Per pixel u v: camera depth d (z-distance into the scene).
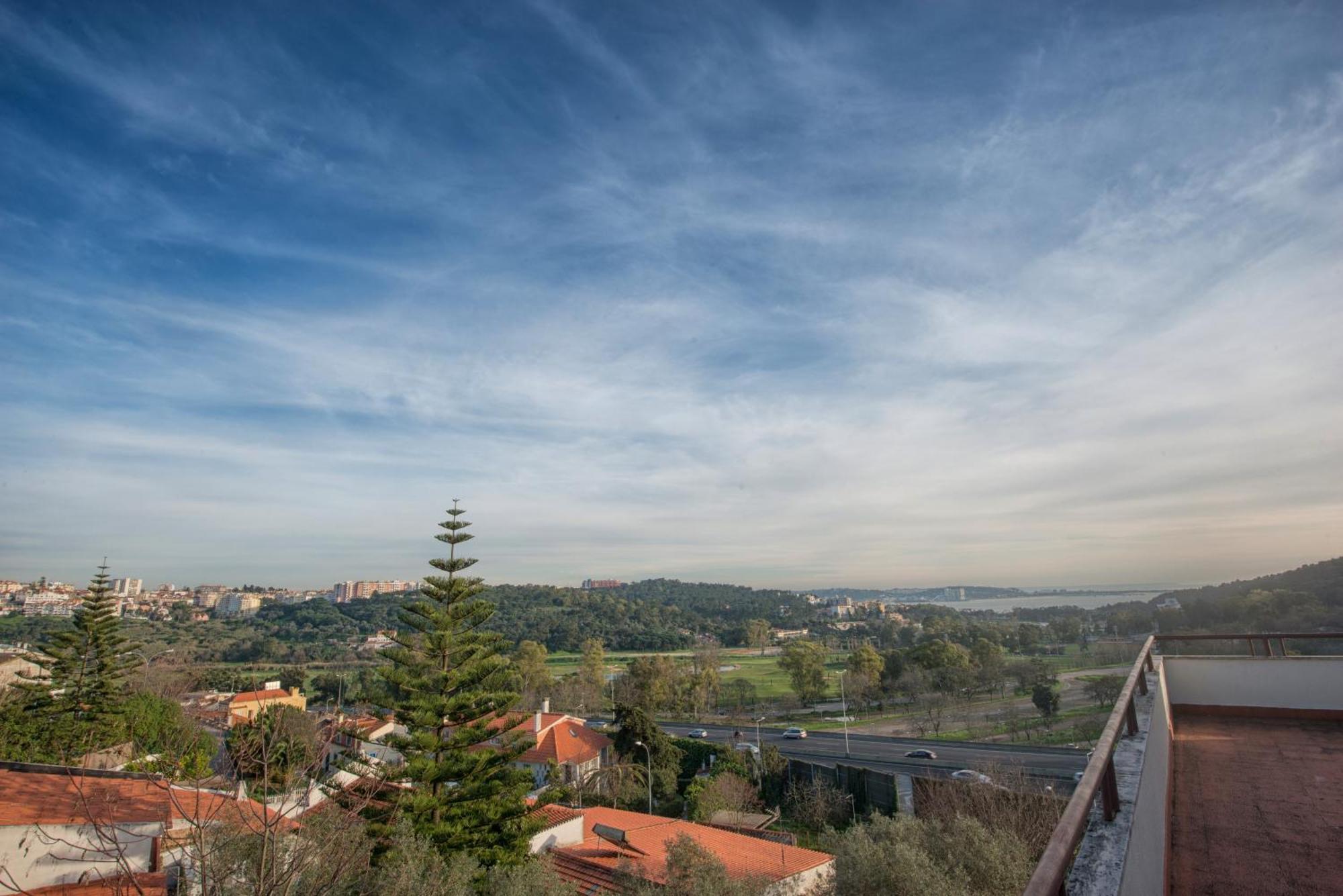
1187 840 4.01
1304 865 3.59
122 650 27.42
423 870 12.19
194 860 6.95
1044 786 22.92
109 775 13.65
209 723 29.41
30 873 10.18
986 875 13.31
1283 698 6.24
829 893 14.09
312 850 7.18
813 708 58.69
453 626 18.62
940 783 24.34
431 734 17.28
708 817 27.48
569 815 19.53
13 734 23.17
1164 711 4.94
